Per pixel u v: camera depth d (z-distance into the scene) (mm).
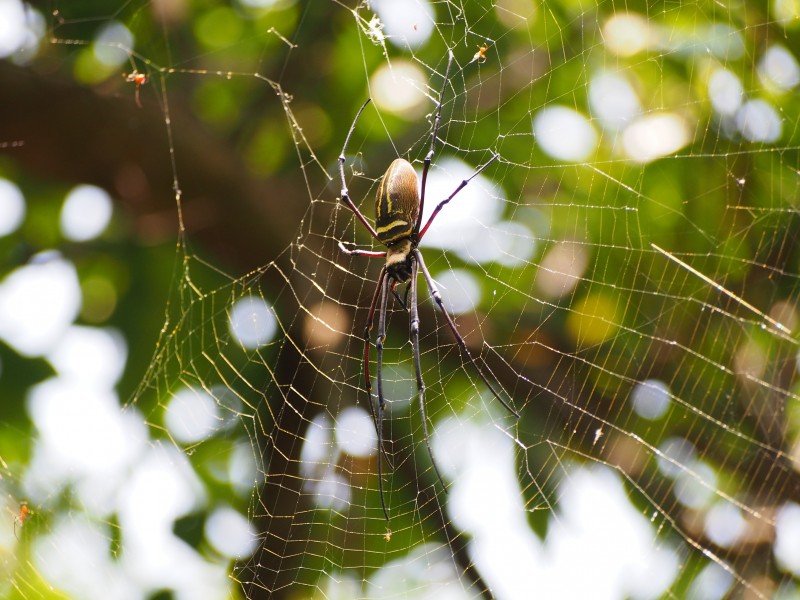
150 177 6434
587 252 6363
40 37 6555
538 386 5852
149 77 6570
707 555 6656
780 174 6664
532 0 5719
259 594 5355
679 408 6891
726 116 6562
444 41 5207
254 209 6316
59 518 6246
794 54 6434
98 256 7027
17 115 6148
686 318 6727
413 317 4105
